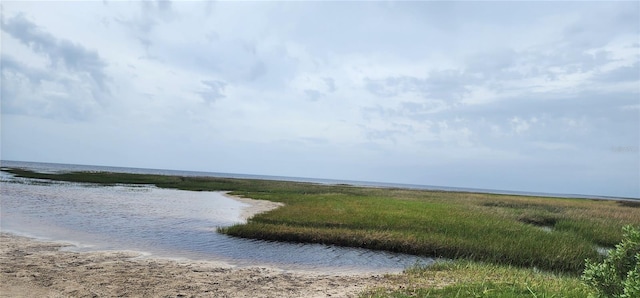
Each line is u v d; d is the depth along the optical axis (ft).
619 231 81.92
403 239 62.44
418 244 60.80
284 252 57.82
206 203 127.34
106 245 57.11
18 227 66.80
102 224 75.25
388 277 42.75
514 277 40.60
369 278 42.45
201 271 44.06
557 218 102.53
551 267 54.44
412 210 101.19
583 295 31.37
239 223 78.89
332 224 77.00
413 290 35.96
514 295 31.40
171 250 56.34
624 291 21.95
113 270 42.19
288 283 40.01
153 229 73.10
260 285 38.86
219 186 220.64
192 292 35.45
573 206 150.92
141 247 57.21
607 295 23.85
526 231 71.72
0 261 43.19
